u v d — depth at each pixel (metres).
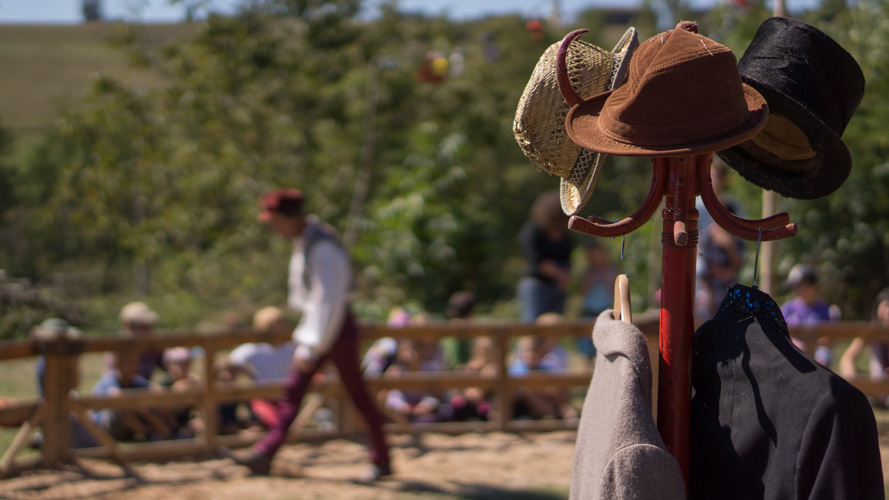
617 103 1.54
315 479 4.96
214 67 11.38
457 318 7.22
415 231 11.50
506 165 16.61
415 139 12.17
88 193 11.07
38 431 5.51
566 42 1.67
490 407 6.29
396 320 6.45
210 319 11.49
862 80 1.71
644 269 9.34
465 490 4.70
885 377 6.10
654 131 1.47
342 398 5.96
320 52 12.21
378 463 4.96
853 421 1.40
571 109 1.64
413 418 6.21
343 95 12.36
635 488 1.41
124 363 5.74
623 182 14.43
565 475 5.00
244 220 11.61
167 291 12.30
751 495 1.51
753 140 1.86
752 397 1.54
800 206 9.62
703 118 1.45
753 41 1.75
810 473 1.42
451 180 11.79
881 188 8.95
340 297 4.81
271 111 11.78
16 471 4.91
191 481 4.90
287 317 11.15
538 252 7.40
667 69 1.45
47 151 15.86
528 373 6.10
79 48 32.12
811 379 1.46
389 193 11.98
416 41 12.78
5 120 21.58
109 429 5.71
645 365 1.51
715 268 5.28
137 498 4.54
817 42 1.66
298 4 12.12
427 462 5.36
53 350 4.98
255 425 6.18
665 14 19.11
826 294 10.05
